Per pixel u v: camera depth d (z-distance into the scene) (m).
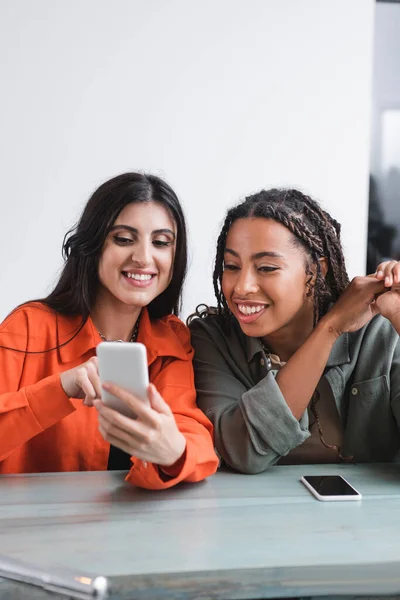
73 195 2.23
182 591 0.59
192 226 2.29
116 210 0.95
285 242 0.92
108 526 0.70
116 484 0.83
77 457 0.99
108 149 2.23
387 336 1.00
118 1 2.18
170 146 2.26
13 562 0.61
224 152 2.28
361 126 2.32
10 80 2.16
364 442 1.00
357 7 2.27
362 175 2.34
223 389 0.98
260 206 0.93
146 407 0.74
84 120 2.21
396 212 2.49
